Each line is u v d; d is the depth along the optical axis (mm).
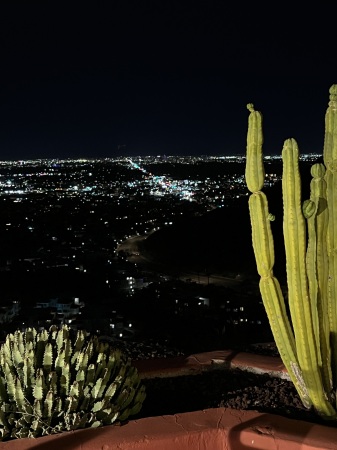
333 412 3225
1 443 2855
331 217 3311
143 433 2893
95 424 2979
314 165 3314
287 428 2891
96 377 3152
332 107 3357
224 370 4188
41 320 19750
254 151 3188
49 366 3127
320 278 3268
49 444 2824
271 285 3242
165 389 3826
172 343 6363
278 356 4734
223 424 2959
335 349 3348
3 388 3090
